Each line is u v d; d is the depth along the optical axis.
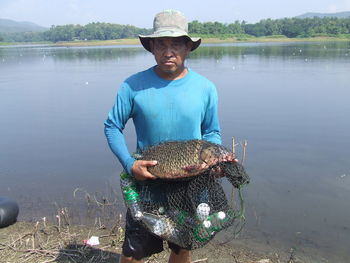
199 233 1.44
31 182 3.45
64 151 4.27
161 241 1.60
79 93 7.93
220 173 1.41
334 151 4.02
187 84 1.48
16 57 23.50
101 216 2.79
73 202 3.04
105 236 2.49
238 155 3.98
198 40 1.48
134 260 1.55
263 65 12.95
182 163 1.35
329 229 2.58
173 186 1.42
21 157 4.09
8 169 3.74
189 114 1.47
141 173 1.39
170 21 1.44
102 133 4.95
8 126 5.34
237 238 2.48
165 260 2.17
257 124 5.11
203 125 1.60
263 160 3.82
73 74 11.75
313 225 2.62
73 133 4.95
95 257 2.24
